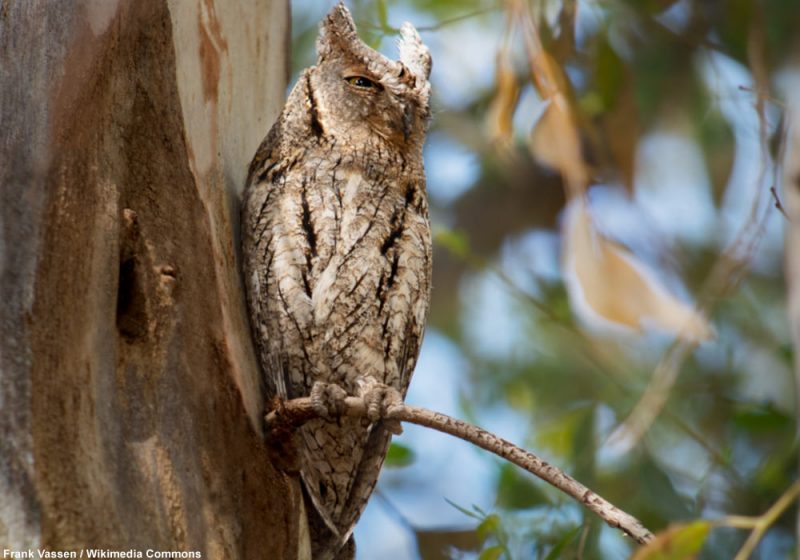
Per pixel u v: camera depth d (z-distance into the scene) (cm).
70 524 568
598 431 1084
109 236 650
